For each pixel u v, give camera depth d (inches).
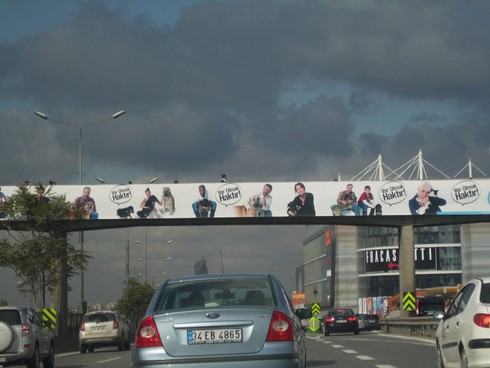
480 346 535.8
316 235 6387.8
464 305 581.3
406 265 2252.7
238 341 416.8
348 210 2217.0
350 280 5374.0
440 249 5078.7
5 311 922.7
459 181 2223.2
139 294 4114.2
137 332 426.9
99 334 1614.2
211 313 420.8
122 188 2203.5
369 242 5310.0
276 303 437.4
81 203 2191.2
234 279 457.1
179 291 450.0
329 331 2162.9
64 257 1889.8
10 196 2034.9
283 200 2214.6
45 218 1900.8
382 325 2536.9
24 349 903.7
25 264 1843.0
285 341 418.9
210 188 2212.1
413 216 2263.8
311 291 6624.0
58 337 1688.0
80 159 2198.6
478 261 4741.6
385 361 888.9
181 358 414.6
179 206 2206.0
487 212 2213.3
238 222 2255.2
